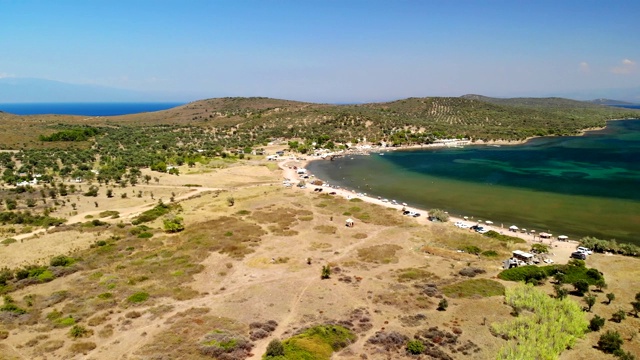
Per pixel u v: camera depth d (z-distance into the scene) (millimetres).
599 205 112375
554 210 109062
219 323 49750
